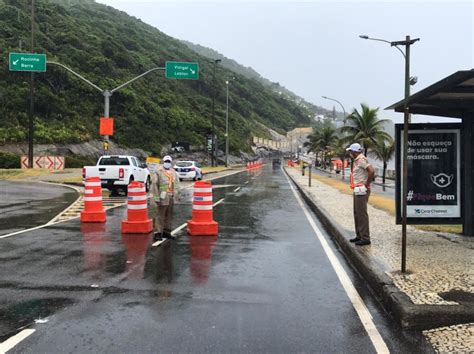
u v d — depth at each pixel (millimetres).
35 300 5961
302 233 11531
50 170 33156
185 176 34625
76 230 11469
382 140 41188
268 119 138625
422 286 6148
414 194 10258
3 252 8828
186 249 9320
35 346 4539
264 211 16016
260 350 4508
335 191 23297
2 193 21172
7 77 49000
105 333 4883
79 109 53094
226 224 12898
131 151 54250
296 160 105875
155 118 63406
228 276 7266
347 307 5879
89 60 60281
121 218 13750
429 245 9117
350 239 9531
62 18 67750
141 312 5547
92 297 6113
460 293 5836
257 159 92562
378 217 13539
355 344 4695
